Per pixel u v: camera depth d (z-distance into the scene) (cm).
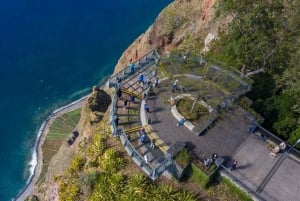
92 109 6488
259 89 5050
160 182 4222
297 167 4203
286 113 4572
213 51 5703
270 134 4472
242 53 5069
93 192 4325
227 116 4566
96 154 4622
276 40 4922
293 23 4731
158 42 8144
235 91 4775
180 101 4656
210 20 6906
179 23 7894
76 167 4753
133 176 4219
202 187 4153
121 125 4516
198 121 4481
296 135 4369
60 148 7650
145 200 4028
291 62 4556
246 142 4394
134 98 4781
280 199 3934
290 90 4438
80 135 6738
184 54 5288
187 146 4297
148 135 4391
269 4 4841
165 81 4947
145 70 5172
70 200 4450
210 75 4975
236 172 4131
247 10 4931
